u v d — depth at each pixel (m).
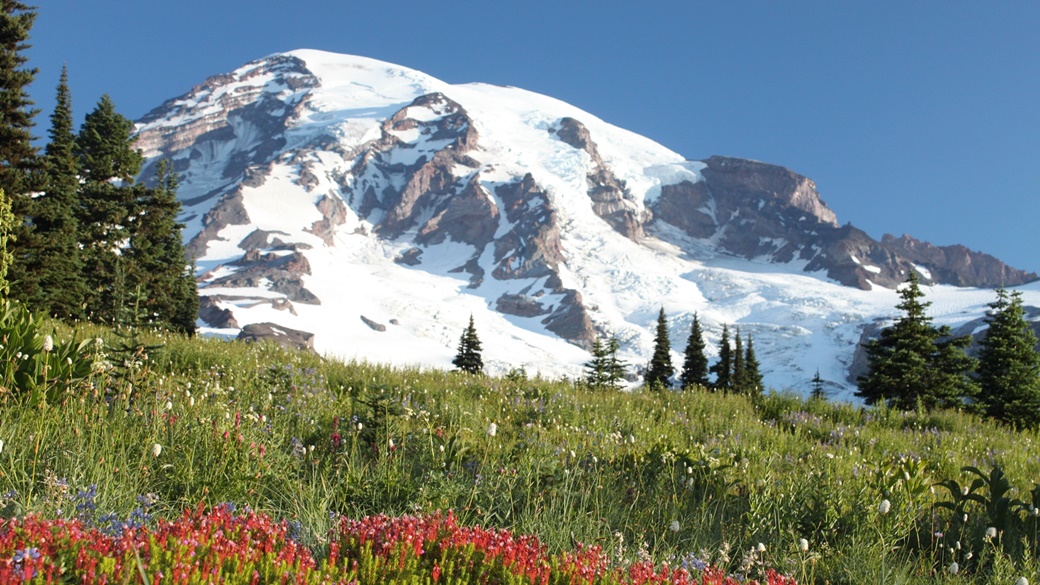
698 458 8.23
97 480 5.14
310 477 6.30
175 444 6.20
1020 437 15.73
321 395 10.23
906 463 8.97
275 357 15.37
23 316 8.20
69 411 6.50
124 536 3.75
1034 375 42.19
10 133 31.36
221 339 17.88
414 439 7.61
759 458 9.61
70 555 3.47
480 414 10.38
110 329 14.79
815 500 6.82
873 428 15.02
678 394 17.14
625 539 5.78
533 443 8.03
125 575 3.30
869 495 7.12
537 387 15.03
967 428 16.09
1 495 4.47
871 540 6.32
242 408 7.79
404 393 12.23
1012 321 42.69
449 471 6.59
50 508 4.40
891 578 5.63
